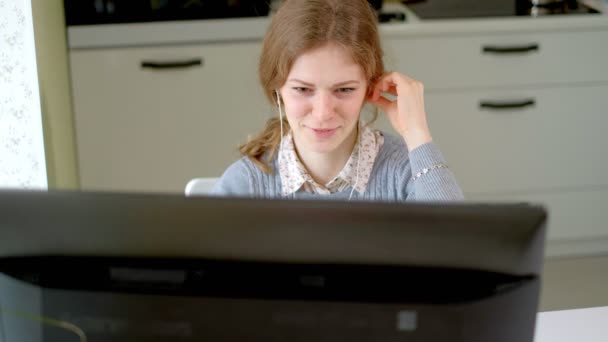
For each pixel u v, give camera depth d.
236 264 1.19
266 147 2.07
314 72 1.76
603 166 4.25
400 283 1.19
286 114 1.87
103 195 1.21
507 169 4.20
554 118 4.13
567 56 4.02
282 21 1.80
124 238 1.20
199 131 4.03
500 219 1.17
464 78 4.00
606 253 4.41
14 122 2.54
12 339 1.27
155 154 4.04
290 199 1.19
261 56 1.92
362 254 1.18
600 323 1.95
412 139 1.93
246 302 1.20
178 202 1.20
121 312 1.22
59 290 1.22
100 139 3.97
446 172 1.86
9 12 2.44
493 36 3.94
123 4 3.82
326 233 1.18
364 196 2.05
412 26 3.87
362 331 1.20
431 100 4.02
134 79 3.88
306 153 2.02
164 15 3.84
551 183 4.25
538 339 1.89
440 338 1.20
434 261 1.18
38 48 2.98
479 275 1.19
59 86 3.55
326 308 1.19
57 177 3.36
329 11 1.77
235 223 1.19
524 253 1.18
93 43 3.79
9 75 2.50
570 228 4.36
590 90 4.10
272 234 1.18
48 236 1.22
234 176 2.06
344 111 1.81
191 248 1.20
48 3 3.32
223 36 3.87
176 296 1.21
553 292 4.08
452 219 1.17
